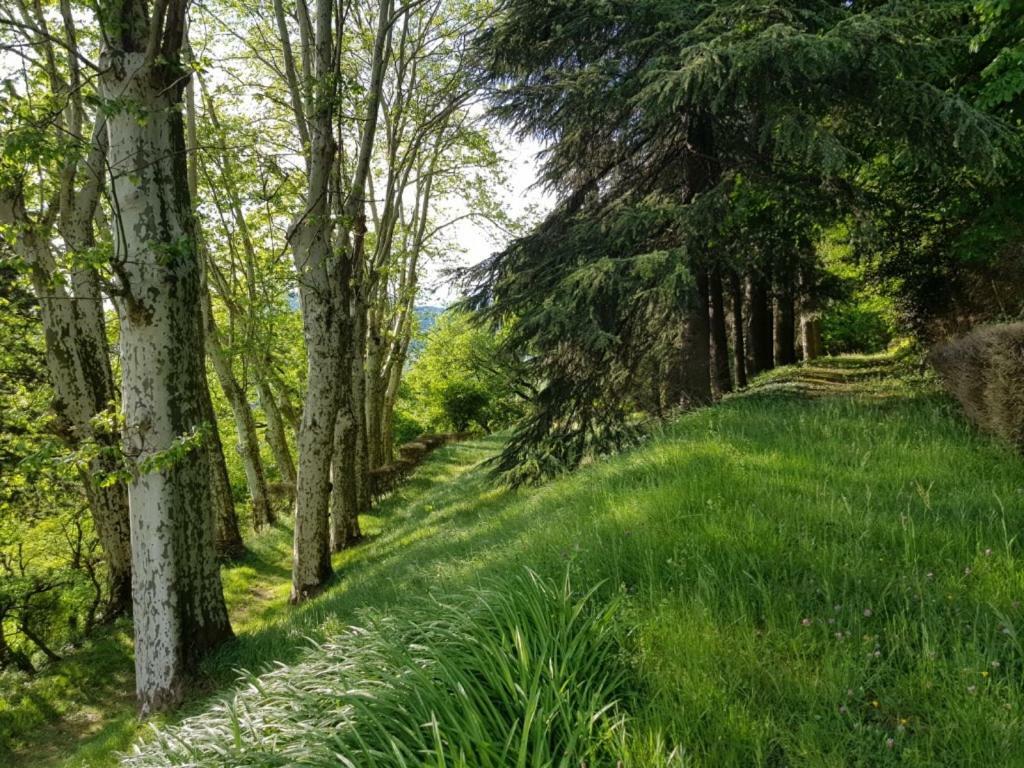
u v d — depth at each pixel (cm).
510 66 1028
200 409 714
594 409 966
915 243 999
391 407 2742
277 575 1391
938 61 686
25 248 985
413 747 221
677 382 934
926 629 252
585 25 904
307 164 1138
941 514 374
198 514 705
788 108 693
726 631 276
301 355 2008
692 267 835
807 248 1019
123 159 652
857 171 887
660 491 464
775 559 332
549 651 263
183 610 682
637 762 205
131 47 651
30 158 538
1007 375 483
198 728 284
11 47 660
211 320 1606
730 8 741
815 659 255
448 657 261
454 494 1564
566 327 805
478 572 438
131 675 893
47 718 791
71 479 1120
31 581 1021
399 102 1667
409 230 2045
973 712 208
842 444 541
